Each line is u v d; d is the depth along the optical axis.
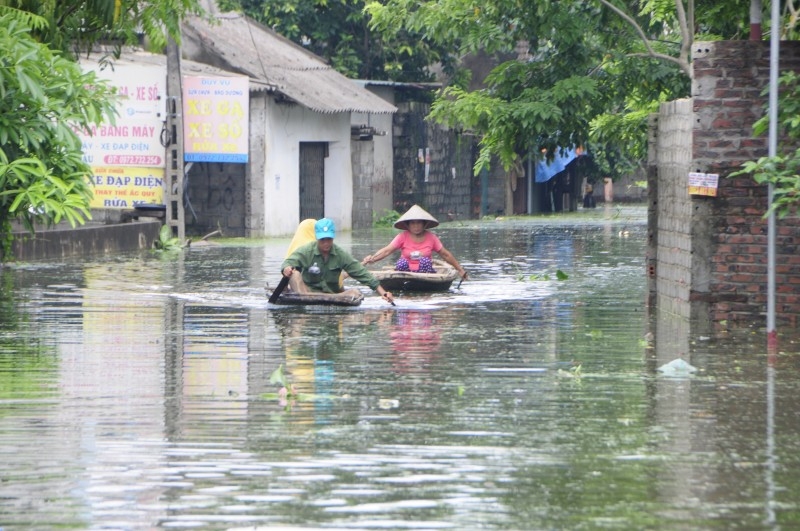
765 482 21.34
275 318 42.41
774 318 35.31
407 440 24.20
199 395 28.58
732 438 24.34
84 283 54.34
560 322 41.31
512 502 20.27
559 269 62.25
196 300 47.88
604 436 24.52
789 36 40.88
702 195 39.44
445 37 60.22
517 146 58.97
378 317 42.69
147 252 73.81
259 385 29.84
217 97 82.62
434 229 98.94
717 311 40.12
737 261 39.75
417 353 34.72
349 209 103.00
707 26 56.50
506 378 30.78
